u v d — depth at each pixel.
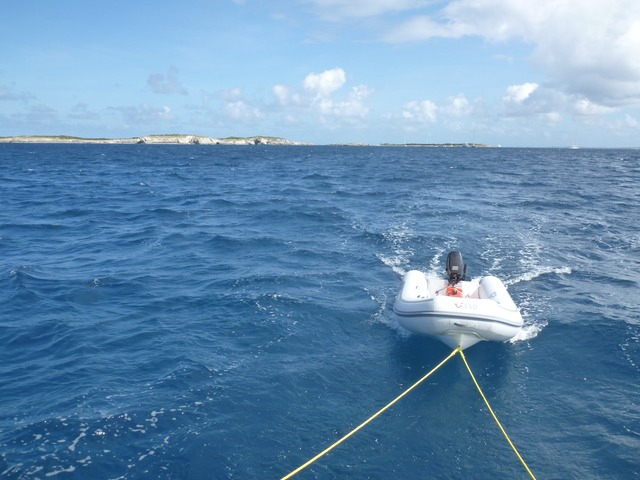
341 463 5.20
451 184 31.41
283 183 32.84
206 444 5.45
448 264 8.81
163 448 5.38
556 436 5.65
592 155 101.62
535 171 45.31
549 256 12.92
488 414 6.08
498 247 13.75
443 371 7.11
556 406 6.25
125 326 8.58
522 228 16.27
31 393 6.43
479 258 12.69
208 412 6.03
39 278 11.21
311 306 9.43
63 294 10.18
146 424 5.78
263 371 7.03
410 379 6.89
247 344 7.88
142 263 12.55
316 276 11.29
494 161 67.00
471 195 25.28
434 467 5.16
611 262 12.44
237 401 6.27
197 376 6.85
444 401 6.36
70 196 25.72
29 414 5.95
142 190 28.73
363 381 6.82
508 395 6.50
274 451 5.36
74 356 7.46
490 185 30.77
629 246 14.03
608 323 8.62
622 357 7.46
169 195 26.23
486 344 7.98
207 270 11.84
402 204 21.88
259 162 61.66
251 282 10.83
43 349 7.71
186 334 8.23
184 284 10.79
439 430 5.77
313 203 22.41
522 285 10.72
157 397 6.34
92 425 5.74
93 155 76.50
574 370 7.14
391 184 31.61
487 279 9.05
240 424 5.81
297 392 6.51
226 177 38.12
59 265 12.40
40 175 38.81
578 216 18.75
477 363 7.36
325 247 13.93
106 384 6.65
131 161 60.97
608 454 5.33
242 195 25.95
